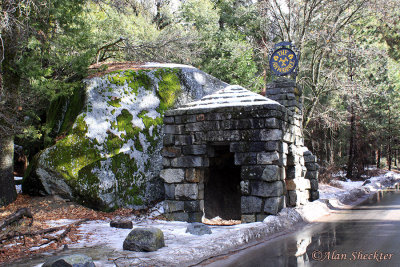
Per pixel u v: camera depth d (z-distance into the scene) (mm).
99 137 11000
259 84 23203
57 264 4902
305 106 24047
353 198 16031
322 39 22031
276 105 9414
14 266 5387
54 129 12227
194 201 10055
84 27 12734
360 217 10305
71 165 10391
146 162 11656
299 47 21047
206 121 10016
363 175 29562
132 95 12109
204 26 26188
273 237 7734
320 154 28531
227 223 10992
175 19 28984
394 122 32812
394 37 29641
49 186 10766
